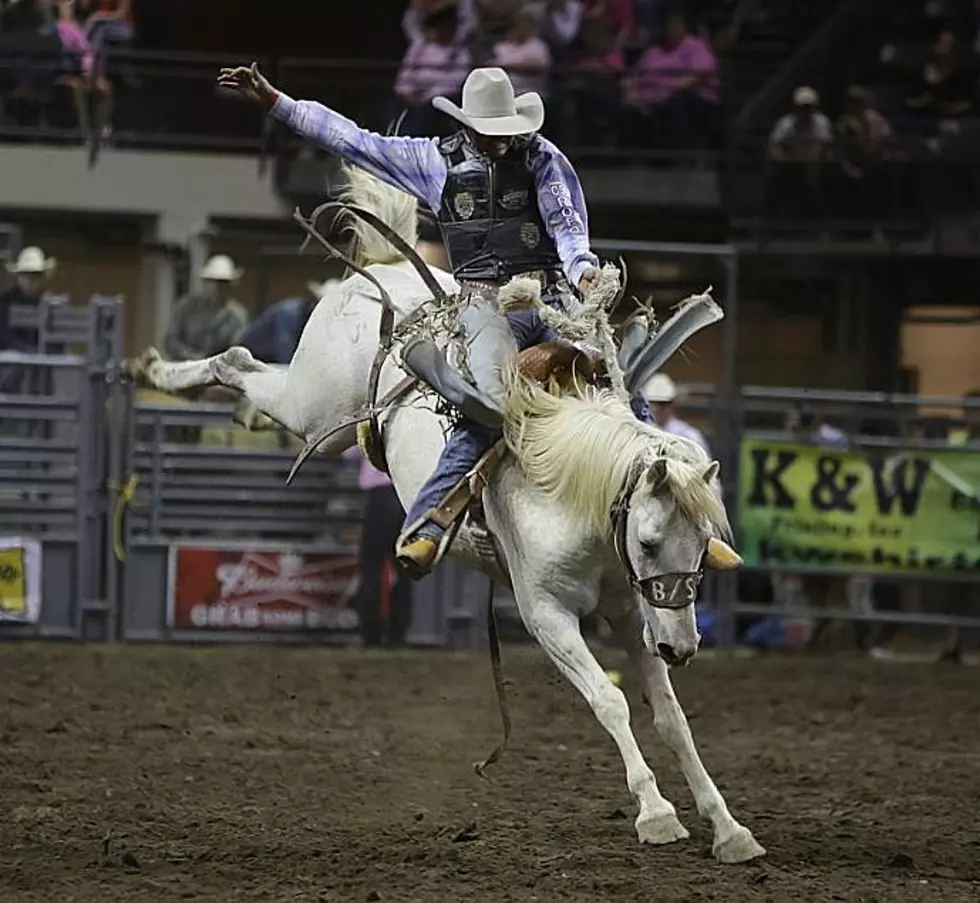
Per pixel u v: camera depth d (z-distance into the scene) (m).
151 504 31.33
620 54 42.12
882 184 40.91
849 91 41.25
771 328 42.88
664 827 14.51
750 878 13.70
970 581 32.31
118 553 30.88
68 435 31.44
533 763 19.44
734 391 31.98
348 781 18.12
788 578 33.06
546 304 15.36
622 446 14.07
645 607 13.78
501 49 40.84
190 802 16.77
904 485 32.28
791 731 22.78
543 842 15.12
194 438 32.44
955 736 22.62
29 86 41.75
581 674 14.42
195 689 24.89
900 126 41.44
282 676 26.52
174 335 34.59
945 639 35.22
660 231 41.78
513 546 14.77
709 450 32.03
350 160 15.95
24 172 42.06
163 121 43.31
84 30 42.72
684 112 41.28
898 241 41.19
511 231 15.56
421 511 14.86
